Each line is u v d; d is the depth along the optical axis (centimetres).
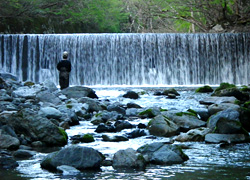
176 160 693
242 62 2850
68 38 2816
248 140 884
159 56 2834
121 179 585
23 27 3591
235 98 1580
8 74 2091
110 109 1346
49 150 808
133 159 667
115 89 2420
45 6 3988
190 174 607
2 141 817
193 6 3784
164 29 4559
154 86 2695
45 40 2802
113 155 740
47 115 1107
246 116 995
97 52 2825
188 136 913
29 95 1520
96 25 4828
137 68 2838
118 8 5103
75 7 4303
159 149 713
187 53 2839
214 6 3659
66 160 650
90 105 1395
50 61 2806
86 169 644
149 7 4053
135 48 2831
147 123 1143
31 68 2789
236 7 3681
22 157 741
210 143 873
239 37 2842
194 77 2844
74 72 2825
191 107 1497
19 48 2769
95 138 939
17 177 595
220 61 2844
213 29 3838
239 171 623
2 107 1185
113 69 2833
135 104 1484
